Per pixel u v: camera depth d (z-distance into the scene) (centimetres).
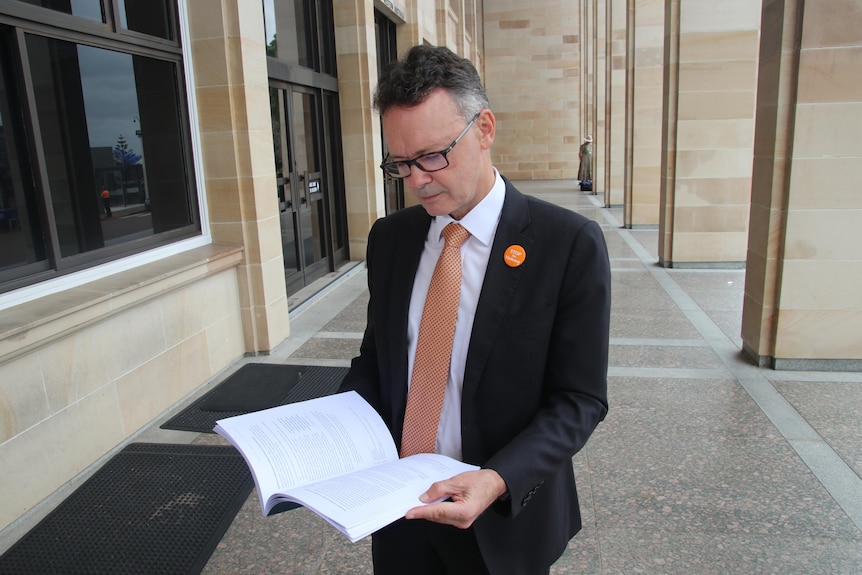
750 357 462
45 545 258
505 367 122
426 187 111
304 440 122
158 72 415
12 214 302
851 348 431
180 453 332
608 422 365
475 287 124
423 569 142
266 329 483
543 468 112
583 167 1791
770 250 430
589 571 239
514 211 123
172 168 433
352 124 792
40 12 310
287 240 653
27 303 298
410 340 133
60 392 300
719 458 321
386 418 141
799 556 245
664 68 778
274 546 257
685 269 786
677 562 243
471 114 109
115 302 325
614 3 1334
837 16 392
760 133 444
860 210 412
